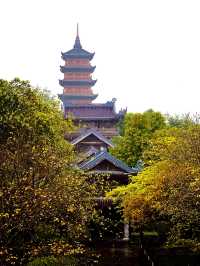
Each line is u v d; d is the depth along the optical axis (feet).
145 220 116.26
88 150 216.54
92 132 253.24
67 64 477.36
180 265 100.73
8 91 97.09
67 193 75.87
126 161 223.30
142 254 126.93
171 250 110.83
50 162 76.74
